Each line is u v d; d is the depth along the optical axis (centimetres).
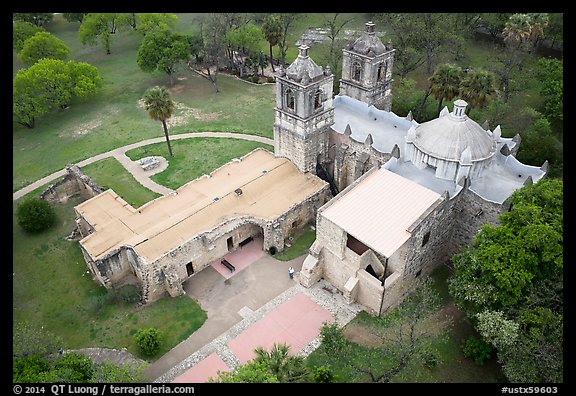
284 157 7044
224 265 6200
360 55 6894
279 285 5922
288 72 6175
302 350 5159
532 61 9588
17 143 8812
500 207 5253
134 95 10331
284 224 6338
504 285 4459
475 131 5662
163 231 5816
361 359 5044
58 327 5512
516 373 4241
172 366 5053
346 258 5472
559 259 4403
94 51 12381
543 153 7206
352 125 6994
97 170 8025
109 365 4525
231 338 5316
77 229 6719
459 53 10606
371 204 5425
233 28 10994
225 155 8312
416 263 5481
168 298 5797
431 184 5741
